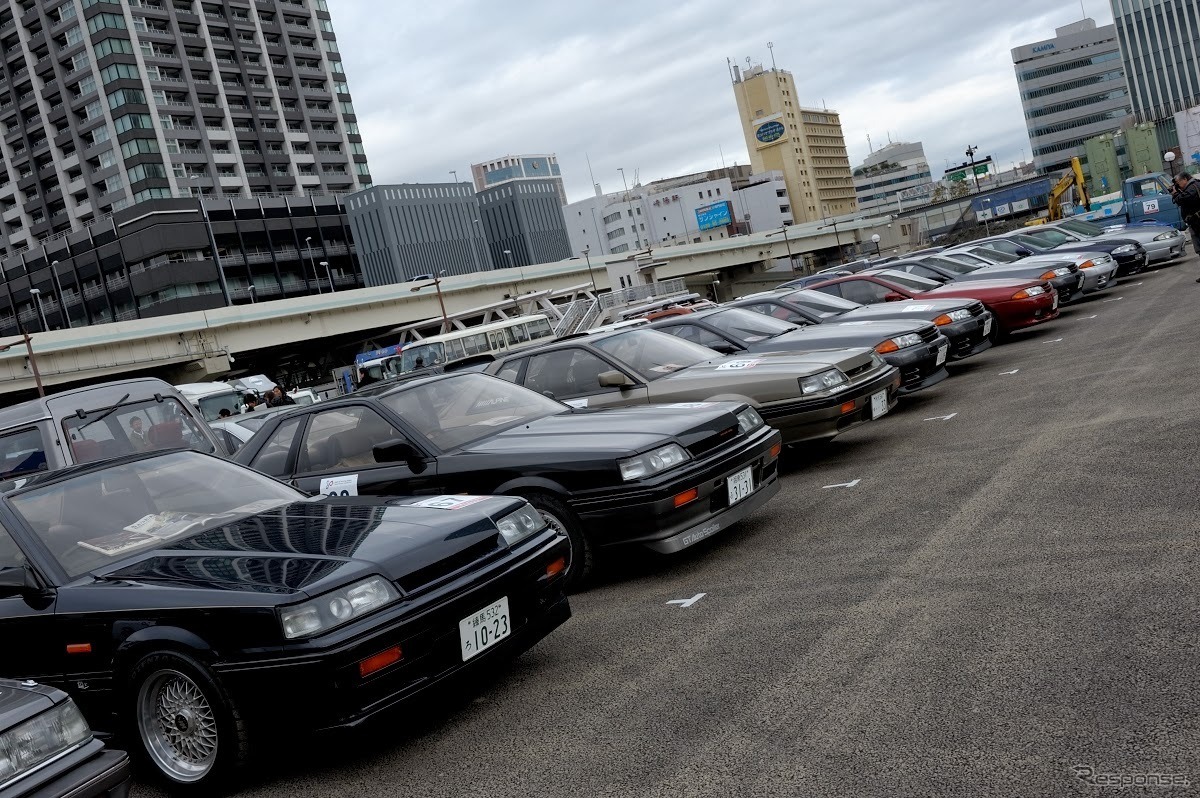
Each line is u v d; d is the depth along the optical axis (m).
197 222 94.94
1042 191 84.06
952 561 4.59
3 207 109.00
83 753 2.94
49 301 102.19
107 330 47.78
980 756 2.80
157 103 102.38
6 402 54.50
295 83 120.31
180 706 3.75
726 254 95.94
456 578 3.84
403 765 3.65
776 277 120.62
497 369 7.94
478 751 3.62
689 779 3.03
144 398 8.99
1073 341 12.01
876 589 4.43
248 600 3.51
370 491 5.77
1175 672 3.04
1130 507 4.80
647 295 55.19
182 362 52.97
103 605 3.82
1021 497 5.44
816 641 3.94
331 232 110.31
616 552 5.36
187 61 106.31
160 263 92.19
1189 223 15.74
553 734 3.61
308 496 4.87
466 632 3.77
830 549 5.26
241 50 113.25
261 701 3.47
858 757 2.94
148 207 95.75
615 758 3.29
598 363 7.63
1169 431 6.16
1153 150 102.25
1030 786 2.60
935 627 3.82
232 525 4.35
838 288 13.33
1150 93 125.44
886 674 3.48
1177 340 9.94
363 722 3.42
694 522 5.37
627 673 4.05
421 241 133.88
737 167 182.38
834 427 7.43
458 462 5.59
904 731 3.04
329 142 123.81
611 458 5.24
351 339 78.25
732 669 3.84
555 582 4.30
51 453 8.12
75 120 102.62
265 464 6.18
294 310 56.62
